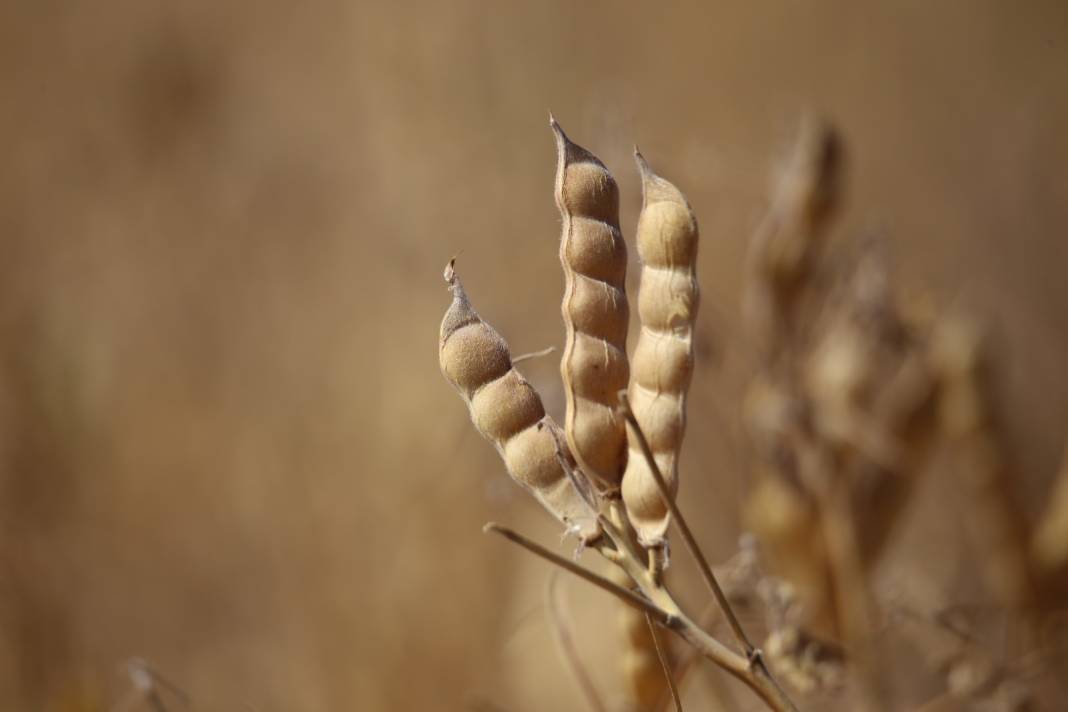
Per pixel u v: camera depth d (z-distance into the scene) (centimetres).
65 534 111
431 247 128
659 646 54
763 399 78
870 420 77
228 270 136
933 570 106
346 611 101
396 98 144
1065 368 140
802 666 63
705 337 82
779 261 77
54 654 102
